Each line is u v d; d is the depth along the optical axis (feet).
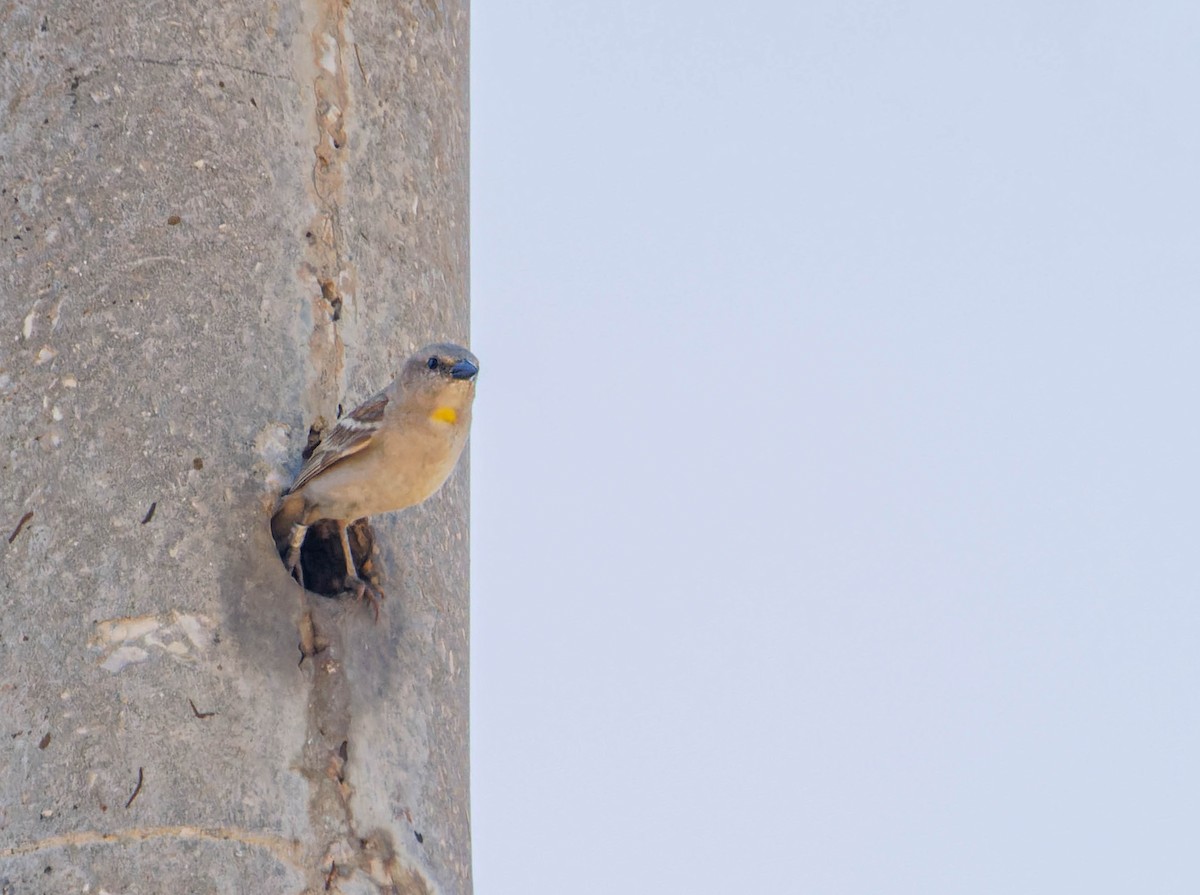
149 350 35.47
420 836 35.32
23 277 35.81
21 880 31.89
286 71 38.47
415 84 41.24
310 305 37.27
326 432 36.60
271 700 34.06
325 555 37.86
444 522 39.58
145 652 33.50
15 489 34.47
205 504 34.83
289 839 33.30
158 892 31.96
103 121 36.76
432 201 40.88
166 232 36.29
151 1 37.65
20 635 33.55
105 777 32.55
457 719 37.88
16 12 37.29
